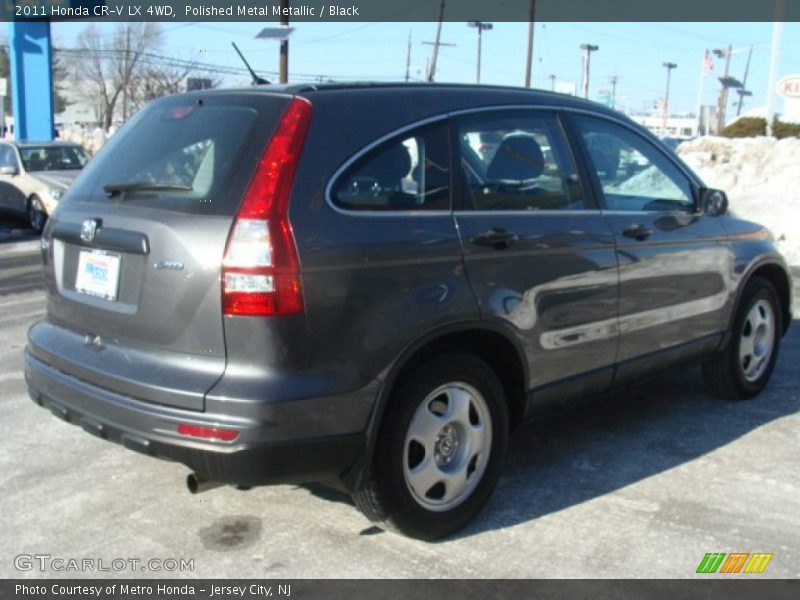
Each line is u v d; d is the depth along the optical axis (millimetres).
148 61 55375
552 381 4102
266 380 3078
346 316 3221
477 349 3883
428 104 3729
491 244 3707
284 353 3102
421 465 3559
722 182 20703
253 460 3061
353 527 3803
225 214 3160
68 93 71188
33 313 8359
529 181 4039
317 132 3324
